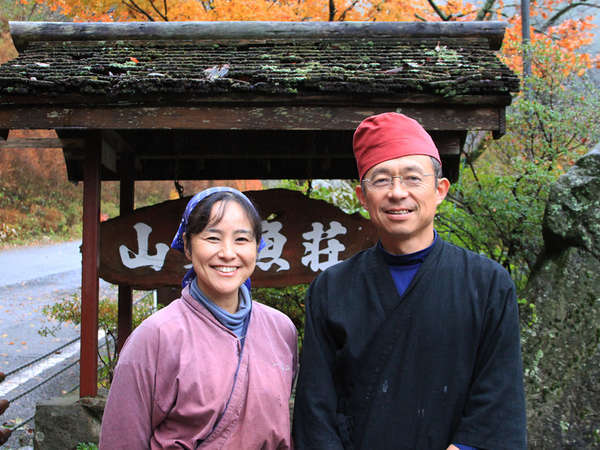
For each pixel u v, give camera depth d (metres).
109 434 1.52
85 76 3.09
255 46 3.75
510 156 5.25
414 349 1.57
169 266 3.86
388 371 1.58
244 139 4.50
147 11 8.36
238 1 7.61
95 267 3.55
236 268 1.62
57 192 18.95
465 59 3.38
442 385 1.54
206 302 1.62
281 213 4.01
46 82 3.05
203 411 1.50
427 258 1.65
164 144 4.52
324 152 4.52
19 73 3.13
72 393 3.94
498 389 1.48
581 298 3.46
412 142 1.66
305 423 1.62
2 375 2.85
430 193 1.66
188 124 3.16
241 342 1.64
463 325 1.55
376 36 3.76
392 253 1.69
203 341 1.58
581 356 3.31
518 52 6.22
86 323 3.52
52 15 16.69
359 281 1.71
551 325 3.48
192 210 1.64
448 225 4.80
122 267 3.84
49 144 3.65
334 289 1.73
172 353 1.53
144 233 3.87
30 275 11.73
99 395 3.53
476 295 1.57
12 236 15.62
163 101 3.14
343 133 4.45
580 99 5.13
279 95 3.10
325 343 1.70
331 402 1.63
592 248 3.55
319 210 4.01
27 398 4.87
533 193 4.61
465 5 9.95
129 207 4.47
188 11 7.91
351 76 3.07
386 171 1.65
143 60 3.48
